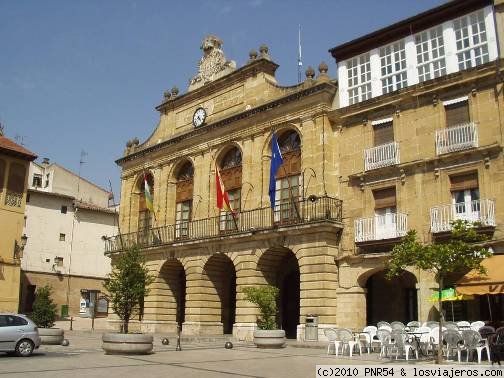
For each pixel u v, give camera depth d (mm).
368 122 24828
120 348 18453
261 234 26469
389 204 23562
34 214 49719
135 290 21297
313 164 26000
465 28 22047
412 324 20062
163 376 12703
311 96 26531
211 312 30406
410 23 23578
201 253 30469
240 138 30391
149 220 36875
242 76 31344
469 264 15539
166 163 35469
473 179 21078
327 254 24219
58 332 22516
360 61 25656
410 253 15969
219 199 28469
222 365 15258
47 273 49469
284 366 14938
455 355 16766
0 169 35750
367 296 25734
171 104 36562
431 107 22578
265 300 22781
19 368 14055
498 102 20594
